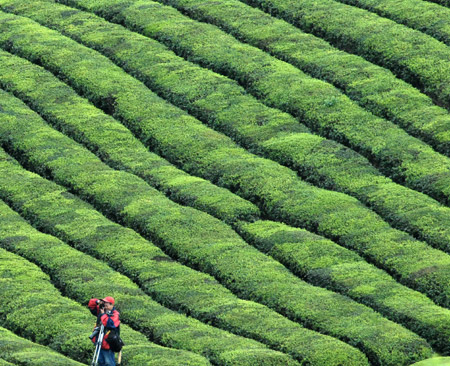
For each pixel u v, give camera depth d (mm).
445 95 65750
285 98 68062
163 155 63969
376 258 48969
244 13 82375
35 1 89938
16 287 46750
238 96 69750
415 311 43031
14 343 39969
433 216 52156
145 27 81000
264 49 76312
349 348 39906
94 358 35344
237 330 42562
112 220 56406
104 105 70312
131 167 62000
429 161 58281
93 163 62531
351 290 45875
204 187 58500
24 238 52875
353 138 62219
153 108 68688
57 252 51031
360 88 68000
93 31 81562
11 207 57938
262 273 48031
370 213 53781
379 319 42719
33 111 69875
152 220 54406
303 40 76625
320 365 38844
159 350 39219
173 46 77812
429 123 62375
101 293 46000
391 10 79062
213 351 39688
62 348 40594
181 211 55500
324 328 42406
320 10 80688
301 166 60281
